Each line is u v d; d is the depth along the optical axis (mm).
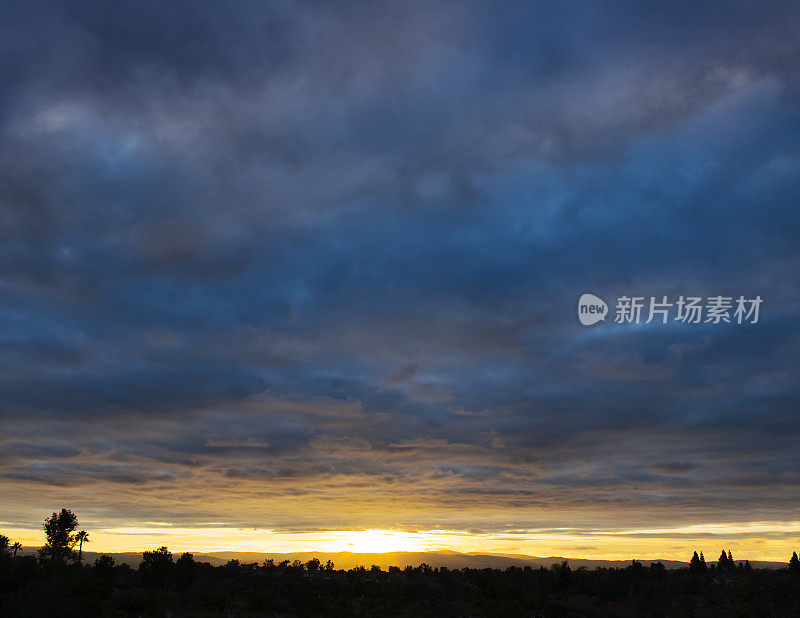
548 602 116438
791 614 78812
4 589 86188
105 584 104375
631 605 122000
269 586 130875
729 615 86438
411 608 111562
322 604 107812
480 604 112438
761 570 151750
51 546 117625
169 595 109375
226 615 95500
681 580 141875
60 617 66625
